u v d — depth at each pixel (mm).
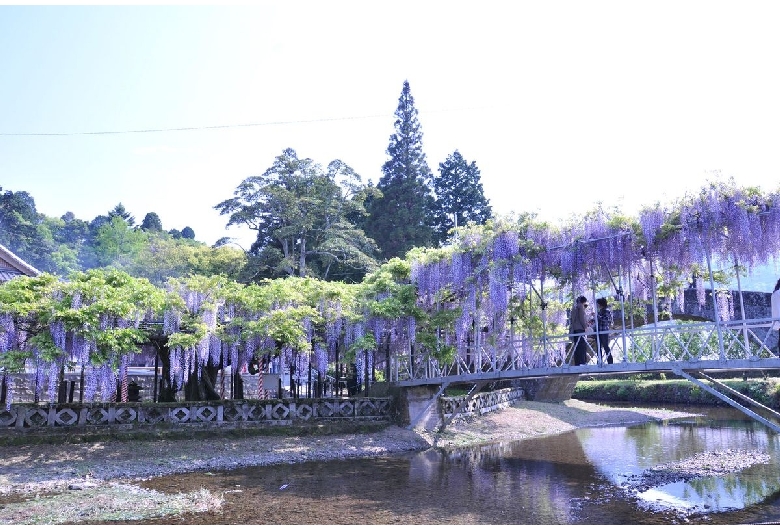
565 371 14852
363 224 44938
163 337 17812
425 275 18938
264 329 17391
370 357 19922
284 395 24734
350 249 38250
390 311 18453
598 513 10023
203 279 18141
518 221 16688
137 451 14922
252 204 40531
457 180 47500
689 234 13266
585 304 15602
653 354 13922
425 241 41562
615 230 14625
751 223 12562
